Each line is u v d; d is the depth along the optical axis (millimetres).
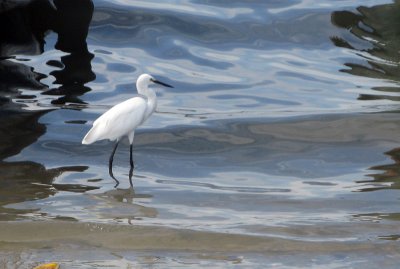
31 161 14305
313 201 12852
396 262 10656
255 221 12047
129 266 10469
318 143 15227
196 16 21281
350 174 13969
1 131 15359
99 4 21406
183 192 13250
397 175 13844
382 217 12203
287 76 18578
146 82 14172
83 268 10367
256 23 21156
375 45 20094
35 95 17031
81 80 17953
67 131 15508
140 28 20609
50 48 19172
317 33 20719
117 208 12516
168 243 11188
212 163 14508
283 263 10617
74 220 11969
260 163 14508
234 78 18469
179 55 19578
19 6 18734
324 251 10984
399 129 15602
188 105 17109
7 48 18969
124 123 13703
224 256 10820
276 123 16078
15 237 11320
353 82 18203
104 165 14328
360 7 21891
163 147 15109
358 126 15805
